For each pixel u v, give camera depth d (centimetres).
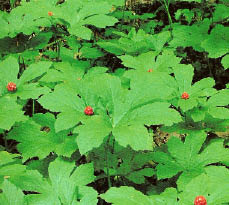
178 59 111
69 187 84
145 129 81
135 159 100
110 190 80
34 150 95
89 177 90
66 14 110
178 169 93
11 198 79
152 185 101
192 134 95
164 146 106
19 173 87
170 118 83
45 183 88
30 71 100
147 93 87
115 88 88
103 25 107
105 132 82
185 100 99
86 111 87
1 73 98
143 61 112
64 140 97
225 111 99
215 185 79
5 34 113
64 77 108
